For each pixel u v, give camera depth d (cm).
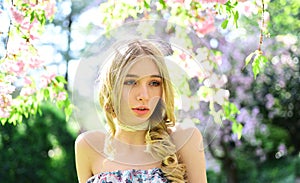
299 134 1018
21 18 336
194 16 404
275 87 965
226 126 962
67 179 927
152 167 254
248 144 1038
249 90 962
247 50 899
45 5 343
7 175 887
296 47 899
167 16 477
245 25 857
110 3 394
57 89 372
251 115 960
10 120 374
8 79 355
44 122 916
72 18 1490
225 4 331
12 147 891
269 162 1096
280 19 656
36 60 352
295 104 984
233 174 1051
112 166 260
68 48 1488
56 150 943
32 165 902
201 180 258
